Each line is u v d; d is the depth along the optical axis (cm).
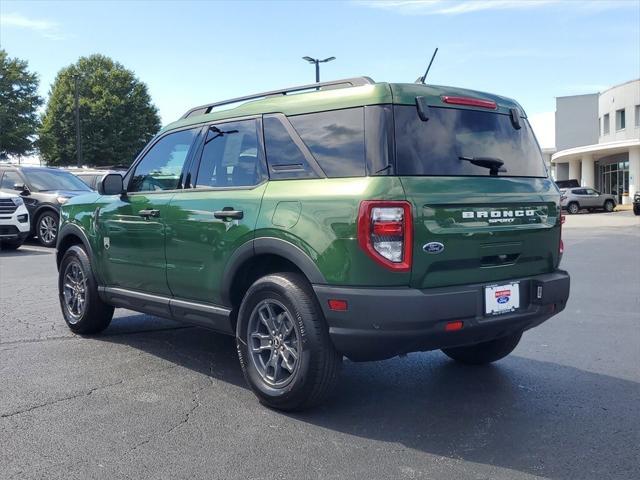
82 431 396
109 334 646
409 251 371
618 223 2467
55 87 5375
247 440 384
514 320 417
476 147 425
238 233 443
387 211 371
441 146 406
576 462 357
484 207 407
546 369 534
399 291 371
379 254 371
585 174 4600
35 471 342
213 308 475
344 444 380
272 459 359
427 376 515
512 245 423
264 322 436
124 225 557
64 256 649
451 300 380
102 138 5144
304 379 404
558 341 625
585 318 725
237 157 473
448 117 417
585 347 602
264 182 443
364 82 420
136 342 613
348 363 551
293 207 411
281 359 427
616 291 897
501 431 401
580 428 406
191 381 495
